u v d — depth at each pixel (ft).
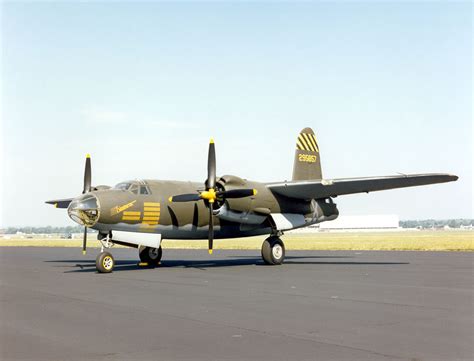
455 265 69.97
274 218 72.13
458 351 21.83
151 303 35.50
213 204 69.62
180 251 131.85
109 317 30.12
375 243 179.22
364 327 26.76
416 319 28.89
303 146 83.51
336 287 43.96
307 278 52.26
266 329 26.37
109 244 64.95
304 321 28.43
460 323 27.73
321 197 76.95
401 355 21.25
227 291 41.75
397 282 47.78
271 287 44.34
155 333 25.62
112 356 21.39
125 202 63.98
